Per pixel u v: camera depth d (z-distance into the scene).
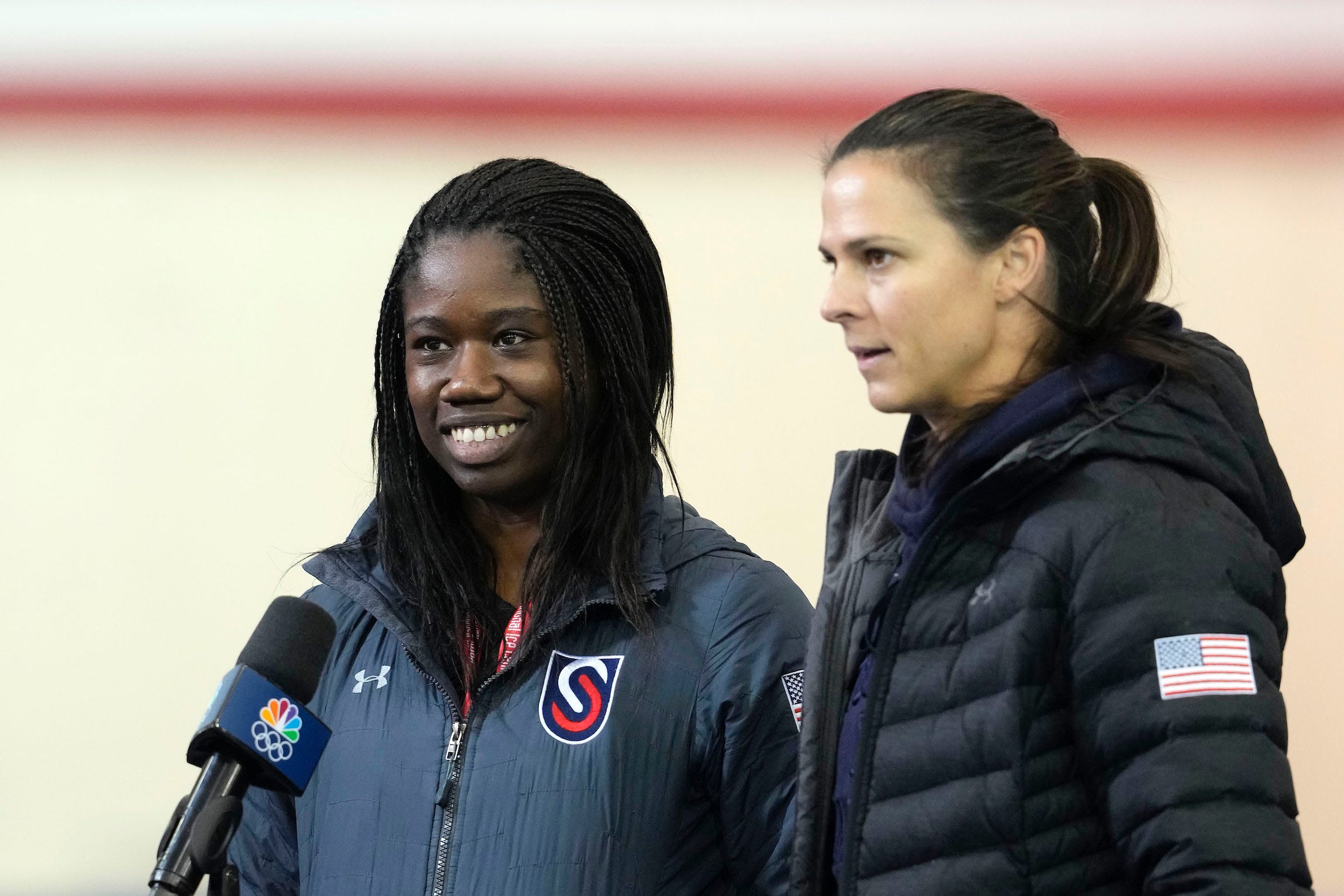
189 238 12.73
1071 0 12.35
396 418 6.49
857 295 4.88
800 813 5.26
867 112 12.56
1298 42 12.29
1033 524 4.66
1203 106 12.38
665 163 12.71
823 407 12.73
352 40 12.66
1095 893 4.50
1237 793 4.17
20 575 12.59
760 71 12.59
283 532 12.70
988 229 4.77
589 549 6.30
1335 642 12.23
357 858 5.99
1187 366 4.84
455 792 5.95
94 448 12.68
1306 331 12.37
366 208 12.77
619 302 6.36
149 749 12.48
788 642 6.19
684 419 12.75
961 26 12.45
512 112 12.70
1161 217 12.32
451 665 6.27
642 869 5.90
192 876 4.59
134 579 12.62
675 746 6.04
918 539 5.06
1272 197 12.38
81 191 12.71
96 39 12.61
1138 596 4.41
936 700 4.71
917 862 4.66
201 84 12.69
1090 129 12.41
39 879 12.29
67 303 12.72
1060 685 4.56
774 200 12.68
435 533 6.40
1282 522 4.95
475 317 6.12
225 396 12.75
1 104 12.62
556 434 6.24
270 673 5.04
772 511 12.70
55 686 12.52
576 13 12.62
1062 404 4.77
